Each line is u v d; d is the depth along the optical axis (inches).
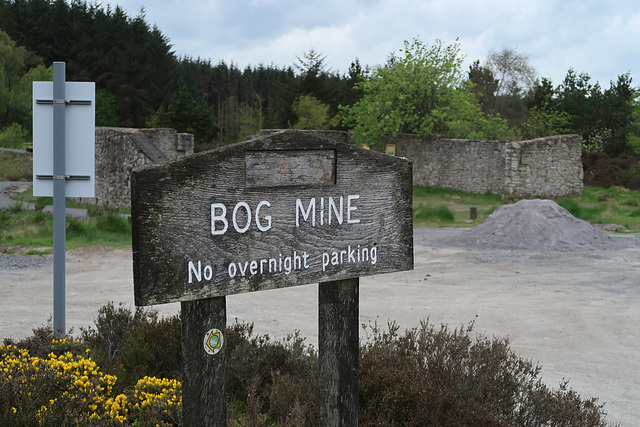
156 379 194.2
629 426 247.1
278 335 360.8
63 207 237.1
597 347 368.8
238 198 109.7
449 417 173.6
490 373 205.2
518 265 634.8
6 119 2203.5
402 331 378.6
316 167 120.3
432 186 1443.2
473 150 1347.2
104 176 1095.0
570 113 1988.2
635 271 604.7
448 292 508.1
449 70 1422.2
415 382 184.5
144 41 2508.6
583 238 767.1
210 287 107.2
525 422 196.7
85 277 523.5
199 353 109.0
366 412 179.2
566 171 1264.8
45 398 160.4
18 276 517.3
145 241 99.6
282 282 116.6
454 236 794.8
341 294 128.4
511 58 2206.0
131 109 2378.2
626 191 1304.1
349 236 126.2
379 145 1477.6
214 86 3437.5
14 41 2381.9
